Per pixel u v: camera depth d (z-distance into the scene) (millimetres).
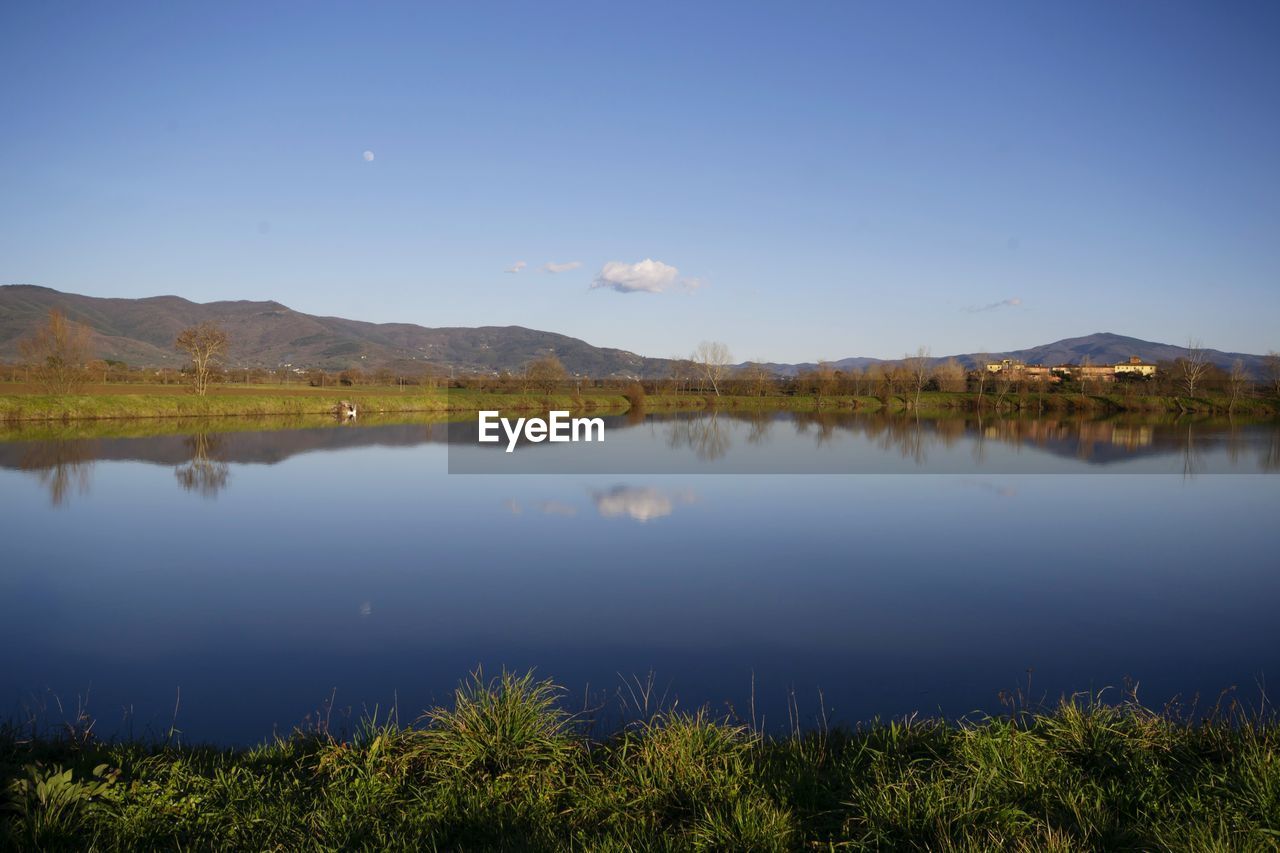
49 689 10086
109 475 30422
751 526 21469
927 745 6574
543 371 90250
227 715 9219
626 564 16969
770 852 4852
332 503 24953
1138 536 20344
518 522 21922
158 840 5129
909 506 25031
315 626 12672
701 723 7059
